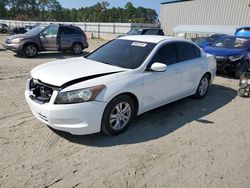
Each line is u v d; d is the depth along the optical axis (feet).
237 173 12.26
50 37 46.47
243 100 23.30
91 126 13.56
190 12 115.85
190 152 13.83
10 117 16.60
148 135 15.38
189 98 22.71
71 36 50.03
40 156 12.65
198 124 17.40
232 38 35.96
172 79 17.89
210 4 106.73
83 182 11.05
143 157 13.10
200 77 21.34
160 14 132.46
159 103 17.51
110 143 14.20
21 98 20.27
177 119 17.97
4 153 12.67
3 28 137.18
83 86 13.19
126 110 15.15
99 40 126.93
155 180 11.46
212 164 12.87
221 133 16.28
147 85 15.88
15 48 42.91
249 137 15.96
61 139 14.26
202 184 11.35
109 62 16.69
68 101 12.97
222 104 21.83
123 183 11.15
